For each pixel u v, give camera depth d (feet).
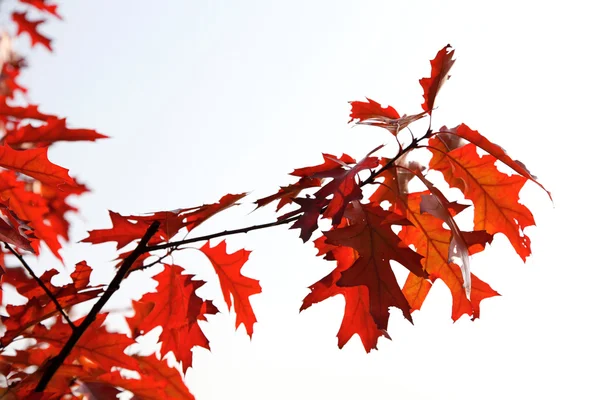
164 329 8.02
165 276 7.97
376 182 7.84
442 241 7.93
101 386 7.79
